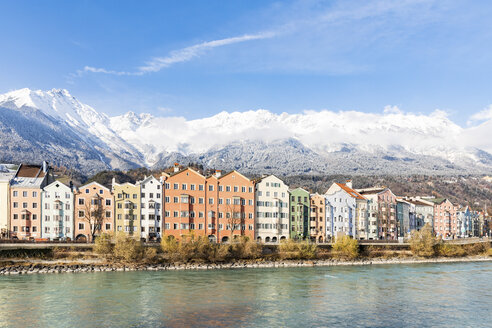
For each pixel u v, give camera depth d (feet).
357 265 484.33
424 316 262.67
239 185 554.46
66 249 431.02
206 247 460.55
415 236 573.33
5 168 549.95
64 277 366.22
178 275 384.68
